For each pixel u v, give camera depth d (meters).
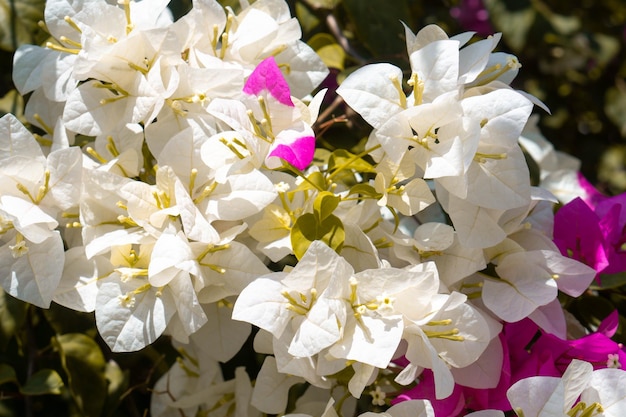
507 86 0.74
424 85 0.72
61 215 0.73
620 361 0.73
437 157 0.71
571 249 0.79
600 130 1.45
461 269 0.73
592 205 0.89
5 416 0.85
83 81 0.78
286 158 0.70
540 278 0.74
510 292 0.74
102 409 0.81
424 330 0.71
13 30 0.84
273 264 0.81
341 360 0.69
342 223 0.71
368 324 0.69
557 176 0.90
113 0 0.76
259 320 0.68
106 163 0.73
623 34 1.43
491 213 0.73
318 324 0.68
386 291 0.70
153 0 0.74
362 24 0.89
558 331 0.74
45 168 0.71
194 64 0.74
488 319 0.73
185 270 0.69
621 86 1.42
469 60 0.74
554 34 1.22
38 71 0.76
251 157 0.71
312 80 0.77
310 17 0.93
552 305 0.75
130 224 0.71
